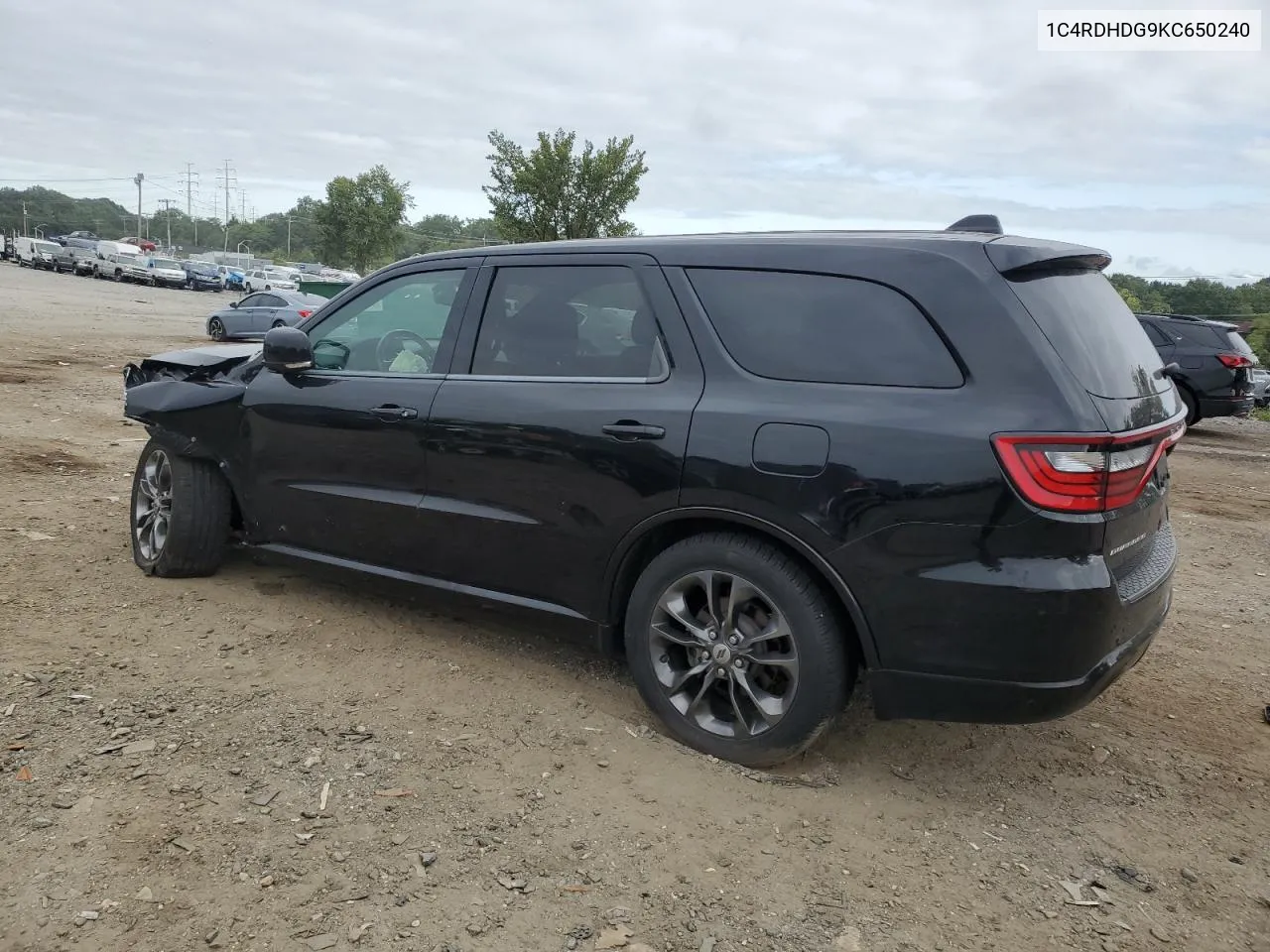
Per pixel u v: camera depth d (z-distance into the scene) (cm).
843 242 322
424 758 324
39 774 297
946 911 263
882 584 293
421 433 391
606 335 358
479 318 392
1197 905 274
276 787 299
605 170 2503
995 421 280
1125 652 300
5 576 470
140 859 261
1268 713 403
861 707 391
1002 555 279
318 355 445
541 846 279
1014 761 354
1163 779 346
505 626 402
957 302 295
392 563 412
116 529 568
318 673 387
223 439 460
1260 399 1916
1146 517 316
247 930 237
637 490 335
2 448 767
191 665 386
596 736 346
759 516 310
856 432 296
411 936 239
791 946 246
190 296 4741
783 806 310
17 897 243
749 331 327
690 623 336
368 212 7088
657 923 251
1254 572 652
